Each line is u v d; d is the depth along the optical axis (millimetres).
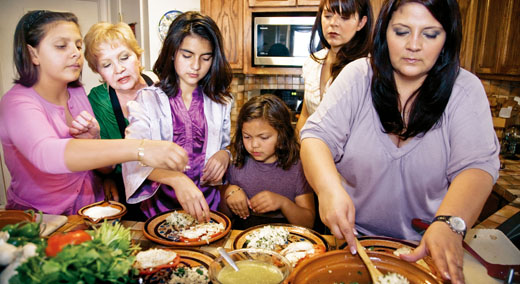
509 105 3014
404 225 1165
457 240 794
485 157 946
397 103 1025
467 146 965
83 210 1271
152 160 1000
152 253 968
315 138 1072
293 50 3152
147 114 1399
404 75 947
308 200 1669
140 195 1330
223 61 1432
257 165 1718
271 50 3176
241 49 3223
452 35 895
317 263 858
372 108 1074
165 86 1407
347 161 1134
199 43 1290
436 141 1031
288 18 3076
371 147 1082
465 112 981
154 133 1406
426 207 1115
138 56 1825
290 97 3820
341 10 1677
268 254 913
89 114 1398
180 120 1432
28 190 1359
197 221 1279
